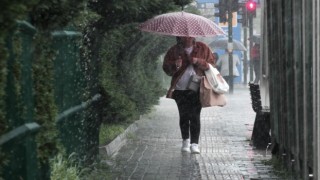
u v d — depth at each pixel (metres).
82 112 16.52
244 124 31.81
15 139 9.88
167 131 28.39
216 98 21.66
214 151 22.98
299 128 15.70
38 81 11.74
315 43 13.45
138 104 31.36
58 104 14.00
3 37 8.08
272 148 20.17
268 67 21.19
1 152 9.10
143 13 21.62
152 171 18.83
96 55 18.83
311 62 14.12
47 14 10.93
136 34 26.20
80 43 16.42
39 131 11.68
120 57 26.88
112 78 22.56
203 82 21.61
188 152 22.41
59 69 14.19
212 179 17.78
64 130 14.53
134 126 28.33
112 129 23.78
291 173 17.19
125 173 18.39
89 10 16.47
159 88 38.88
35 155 11.45
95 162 18.09
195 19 21.97
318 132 13.35
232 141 25.67
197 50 21.77
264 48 22.98
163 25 21.81
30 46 11.15
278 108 19.05
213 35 21.88
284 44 17.56
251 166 19.75
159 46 37.31
